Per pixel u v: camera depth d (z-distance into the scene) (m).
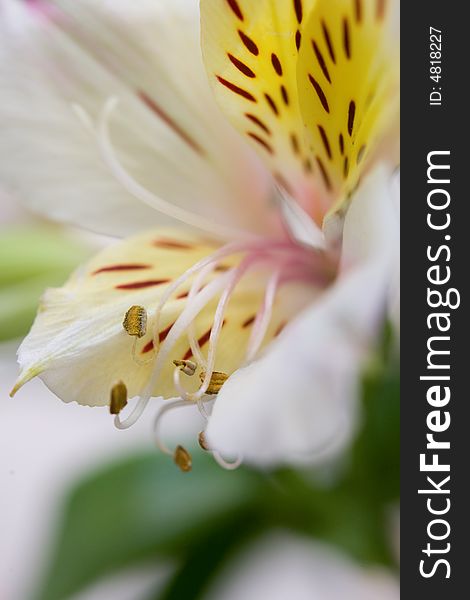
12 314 0.27
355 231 0.20
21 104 0.25
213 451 0.22
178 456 0.23
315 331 0.18
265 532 0.27
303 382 0.18
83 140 0.25
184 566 0.27
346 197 0.22
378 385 0.25
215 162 0.26
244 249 0.24
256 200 0.26
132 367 0.23
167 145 0.26
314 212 0.24
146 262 0.24
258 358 0.21
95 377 0.23
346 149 0.23
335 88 0.22
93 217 0.25
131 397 0.23
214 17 0.22
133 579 0.29
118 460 0.28
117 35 0.25
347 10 0.21
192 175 0.26
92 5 0.25
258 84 0.23
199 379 0.23
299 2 0.22
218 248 0.25
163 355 0.22
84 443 0.38
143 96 0.25
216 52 0.22
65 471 0.36
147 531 0.27
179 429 0.33
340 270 0.22
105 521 0.27
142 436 0.33
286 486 0.27
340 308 0.18
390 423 0.25
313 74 0.22
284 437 0.18
